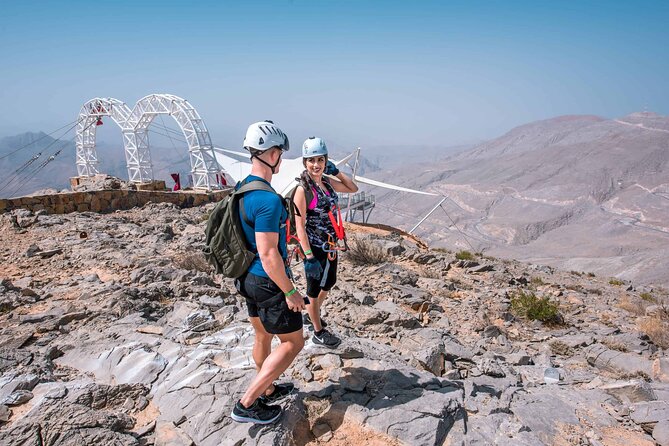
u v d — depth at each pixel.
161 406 3.88
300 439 3.47
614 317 10.33
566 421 4.08
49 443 3.28
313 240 4.38
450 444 3.46
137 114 45.22
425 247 19.92
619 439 3.91
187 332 5.46
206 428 3.45
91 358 4.87
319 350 4.61
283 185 28.66
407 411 3.68
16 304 6.87
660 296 15.56
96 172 50.31
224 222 2.92
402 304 8.62
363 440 3.45
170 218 19.83
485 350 6.86
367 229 23.34
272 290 3.01
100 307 6.58
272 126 2.98
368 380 4.21
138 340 5.21
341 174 4.58
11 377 4.33
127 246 12.09
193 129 40.50
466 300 9.71
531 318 9.33
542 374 5.91
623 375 6.29
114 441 3.33
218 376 4.12
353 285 9.37
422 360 5.03
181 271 8.65
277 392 3.69
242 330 5.37
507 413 4.08
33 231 13.91
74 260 10.15
